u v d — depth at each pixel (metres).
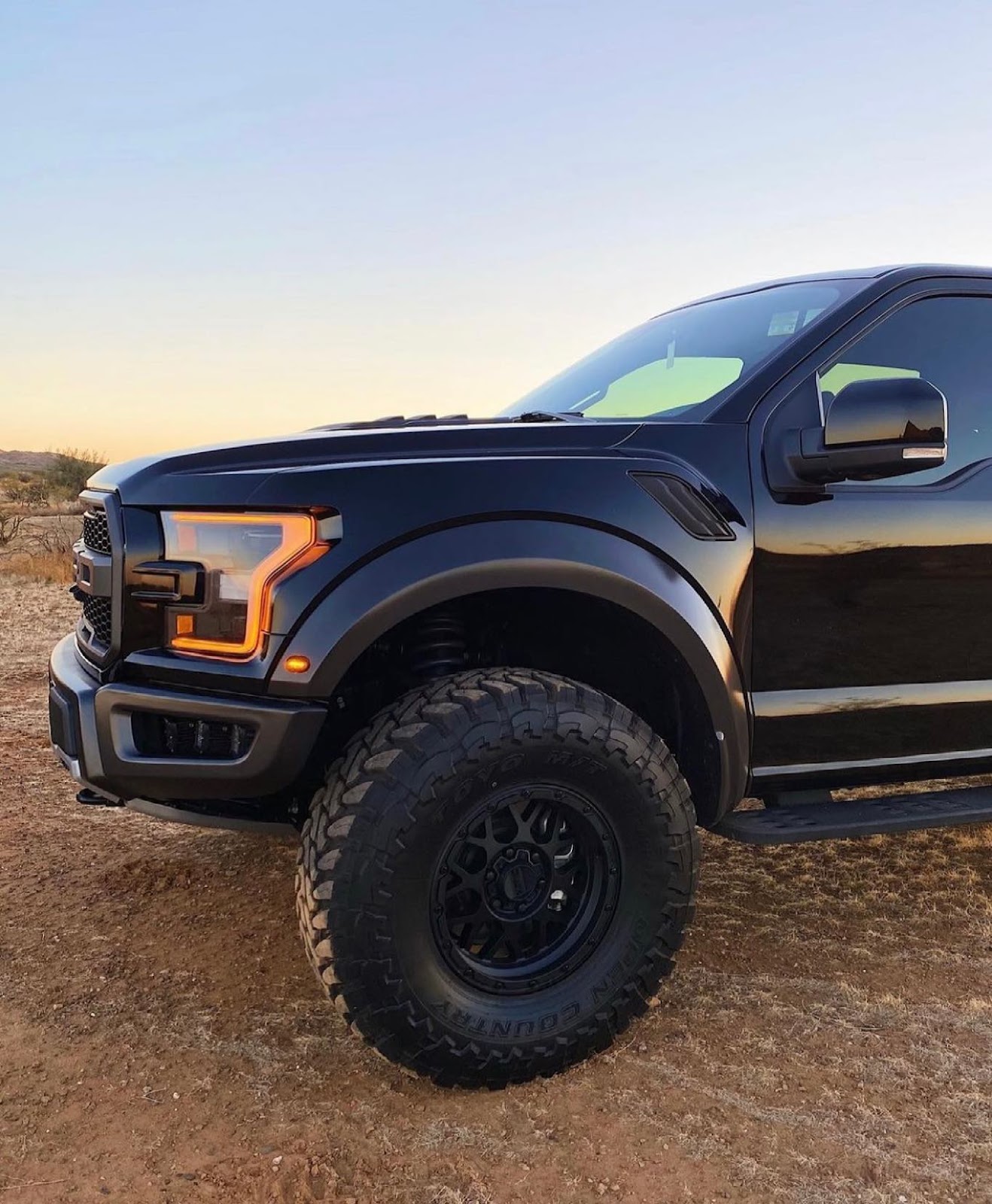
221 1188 1.84
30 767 4.63
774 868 3.44
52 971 2.69
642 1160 1.92
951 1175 1.87
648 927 2.20
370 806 1.94
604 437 2.33
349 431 2.43
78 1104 2.11
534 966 2.18
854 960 2.75
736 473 2.38
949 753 2.72
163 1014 2.47
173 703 2.00
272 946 2.84
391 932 1.96
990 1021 2.42
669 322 3.37
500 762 2.01
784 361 2.52
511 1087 2.16
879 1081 2.18
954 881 3.31
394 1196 1.82
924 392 2.19
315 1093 2.15
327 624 1.95
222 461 2.14
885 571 2.51
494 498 2.09
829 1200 1.80
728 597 2.32
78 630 2.66
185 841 3.71
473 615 2.49
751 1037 2.36
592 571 2.12
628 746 2.11
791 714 2.47
